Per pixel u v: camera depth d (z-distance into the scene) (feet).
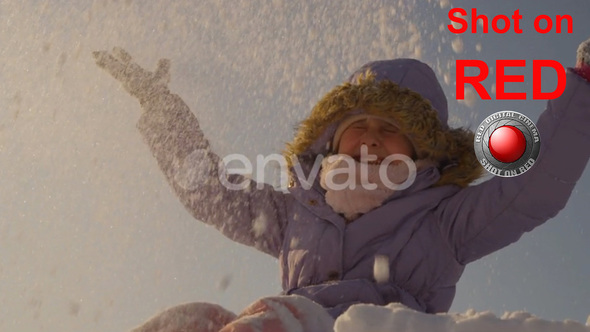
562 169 9.26
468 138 10.34
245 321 7.03
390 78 10.78
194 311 8.04
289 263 9.98
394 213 9.75
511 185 9.48
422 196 9.87
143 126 11.23
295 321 7.16
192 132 11.13
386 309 6.64
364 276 9.61
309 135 10.56
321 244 9.78
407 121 10.07
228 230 10.84
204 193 10.92
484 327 6.52
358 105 10.21
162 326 7.97
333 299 9.07
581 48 9.21
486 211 9.61
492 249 9.80
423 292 9.68
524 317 6.68
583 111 9.12
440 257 9.77
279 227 10.63
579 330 6.54
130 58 11.50
